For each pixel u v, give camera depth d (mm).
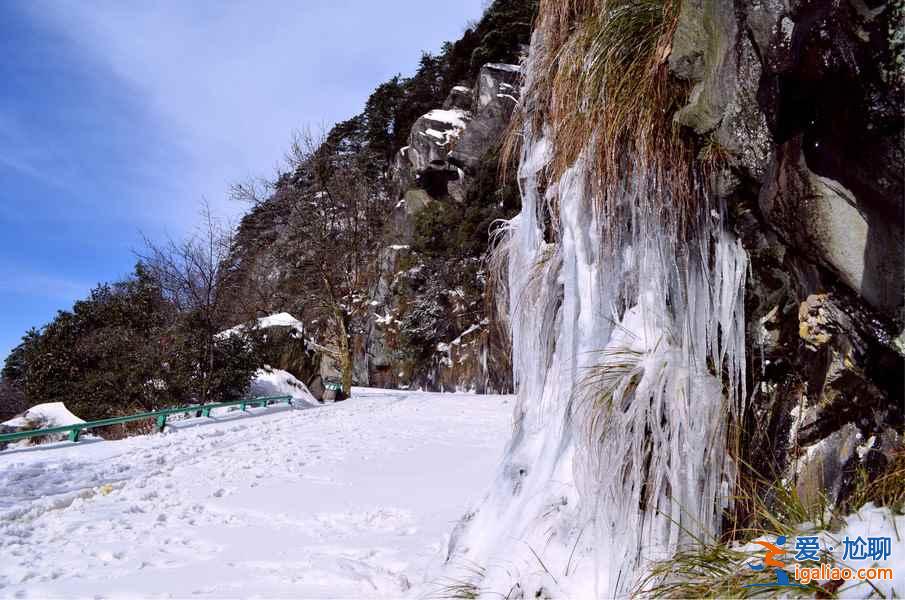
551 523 2943
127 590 4121
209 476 7949
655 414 2658
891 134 1887
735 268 2805
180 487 7355
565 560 2770
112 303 18375
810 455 2494
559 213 3775
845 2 1879
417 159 37250
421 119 38250
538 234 4184
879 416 2275
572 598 2615
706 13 2594
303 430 12125
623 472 2666
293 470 8195
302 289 26344
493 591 2867
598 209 3242
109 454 9766
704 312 2836
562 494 3027
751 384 2834
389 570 4371
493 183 28469
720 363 2791
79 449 10359
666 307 2957
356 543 5035
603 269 3270
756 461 2711
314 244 24781
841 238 2139
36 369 16797
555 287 3814
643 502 2660
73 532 5625
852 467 2326
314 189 26031
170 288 18219
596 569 2586
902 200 1926
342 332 24531
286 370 21312
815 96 2150
